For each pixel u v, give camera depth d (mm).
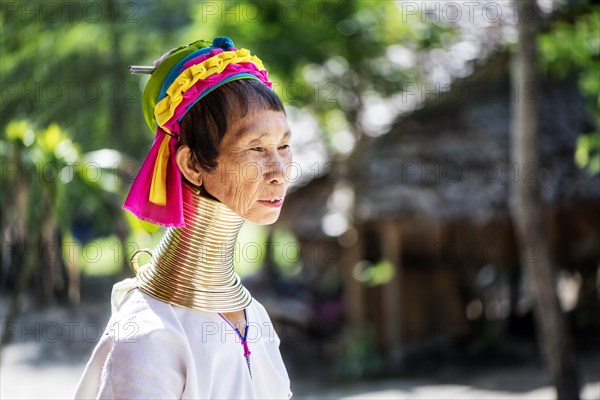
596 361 10594
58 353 11242
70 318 13195
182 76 1490
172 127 1519
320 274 14219
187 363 1459
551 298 6367
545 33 6703
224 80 1499
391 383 10578
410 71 11992
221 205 1530
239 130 1482
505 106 11336
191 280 1531
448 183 10578
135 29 10258
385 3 11602
